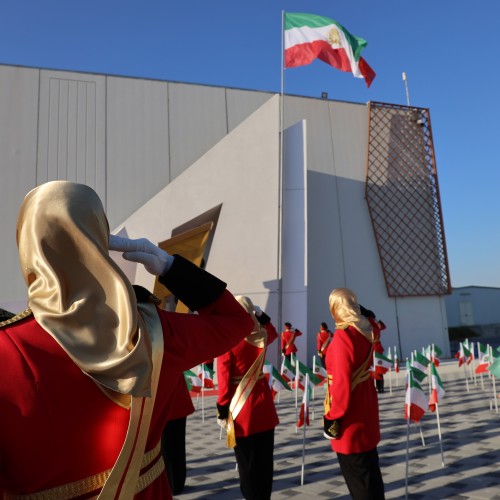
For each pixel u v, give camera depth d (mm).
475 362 20297
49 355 1008
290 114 24141
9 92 20625
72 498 1016
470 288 47469
